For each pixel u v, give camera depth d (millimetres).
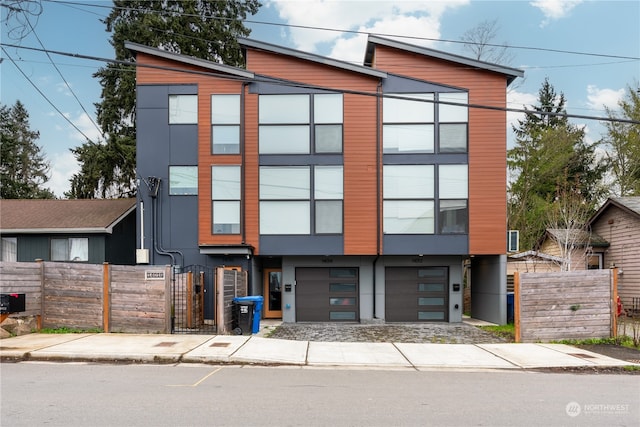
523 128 36219
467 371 8477
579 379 7852
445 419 5383
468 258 18500
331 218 15484
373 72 15336
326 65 15531
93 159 25578
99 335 10805
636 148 28984
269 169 15508
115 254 18062
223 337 10938
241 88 15539
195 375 7633
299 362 8852
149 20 22562
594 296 11570
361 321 16141
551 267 18062
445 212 15469
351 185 15461
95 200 20734
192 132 15617
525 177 29625
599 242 19047
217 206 15508
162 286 11266
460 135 15539
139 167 15562
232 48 25281
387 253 15398
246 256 15406
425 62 15602
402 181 15492
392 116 15578
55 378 7219
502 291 15539
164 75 15633
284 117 15539
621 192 29844
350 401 6129
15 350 8977
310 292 16422
